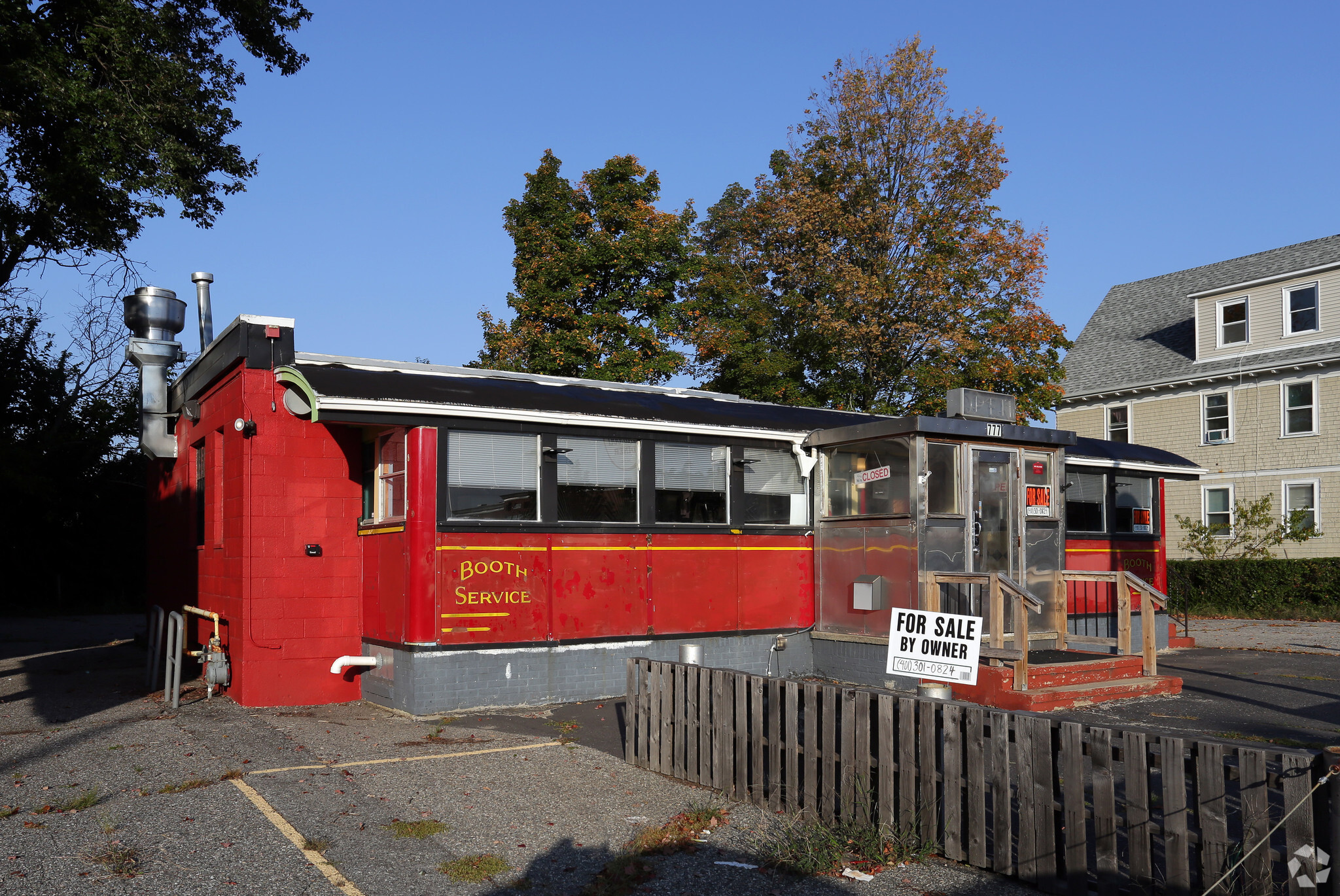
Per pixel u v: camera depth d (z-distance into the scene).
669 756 7.56
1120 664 10.99
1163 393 32.75
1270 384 29.92
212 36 22.89
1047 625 12.48
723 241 33.56
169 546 15.73
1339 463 28.02
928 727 5.73
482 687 10.35
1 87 18.20
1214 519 31.03
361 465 11.44
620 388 14.55
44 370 31.23
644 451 11.70
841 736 6.24
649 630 11.53
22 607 30.44
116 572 32.00
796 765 6.51
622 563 11.40
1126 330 36.78
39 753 8.20
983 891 5.23
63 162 19.41
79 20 19.70
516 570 10.64
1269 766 4.45
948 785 5.66
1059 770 5.43
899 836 5.79
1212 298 31.73
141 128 19.33
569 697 10.89
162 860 5.55
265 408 10.88
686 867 5.57
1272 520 26.03
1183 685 11.71
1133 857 4.87
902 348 29.27
